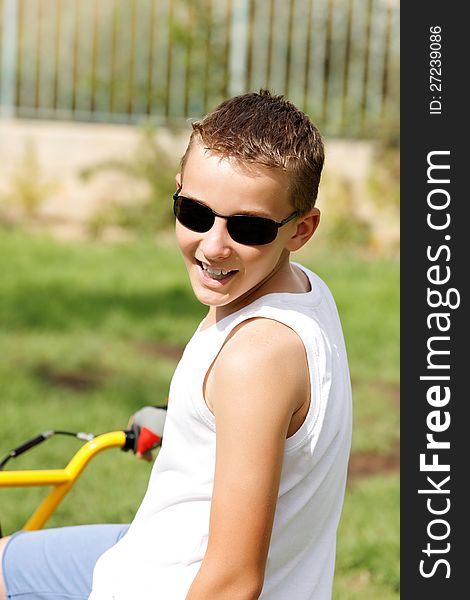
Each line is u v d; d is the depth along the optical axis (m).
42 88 11.59
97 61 11.60
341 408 2.10
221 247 1.99
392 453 5.68
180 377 2.08
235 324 2.03
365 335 7.94
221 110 2.07
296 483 2.06
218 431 1.92
